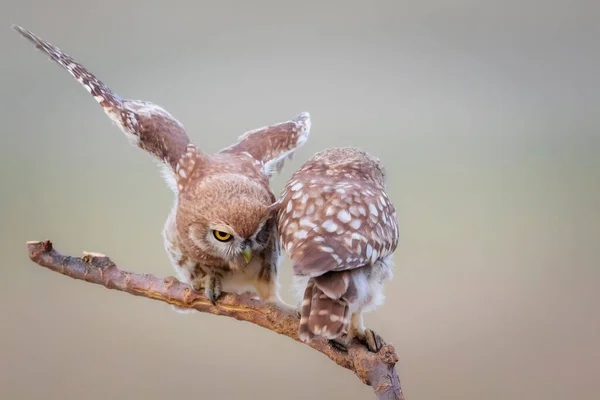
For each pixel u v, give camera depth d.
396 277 19.09
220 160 10.12
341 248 7.91
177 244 9.59
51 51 11.07
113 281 8.95
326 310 7.68
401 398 7.71
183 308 9.24
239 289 9.73
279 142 11.02
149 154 10.37
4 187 24.28
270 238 9.50
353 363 7.98
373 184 9.02
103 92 10.74
